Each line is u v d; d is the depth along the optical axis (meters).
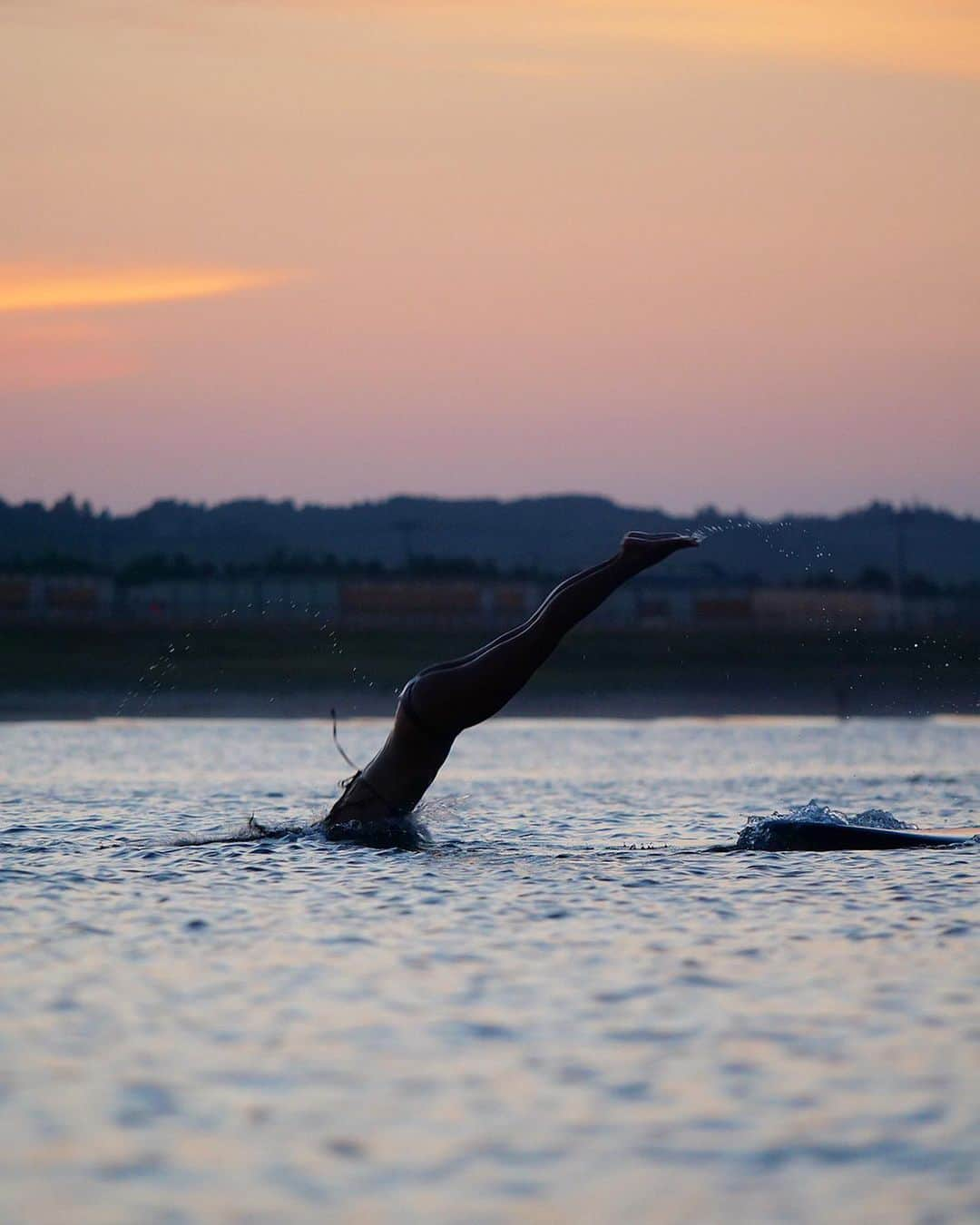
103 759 105.88
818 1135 23.28
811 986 31.39
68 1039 27.72
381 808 52.31
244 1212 20.73
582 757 115.81
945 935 36.25
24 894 41.66
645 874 45.34
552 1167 22.17
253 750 118.12
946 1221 20.50
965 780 89.75
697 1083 25.48
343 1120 23.84
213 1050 27.11
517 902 40.56
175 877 44.47
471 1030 28.28
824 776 93.94
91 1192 21.33
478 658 50.97
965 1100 24.66
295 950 34.66
